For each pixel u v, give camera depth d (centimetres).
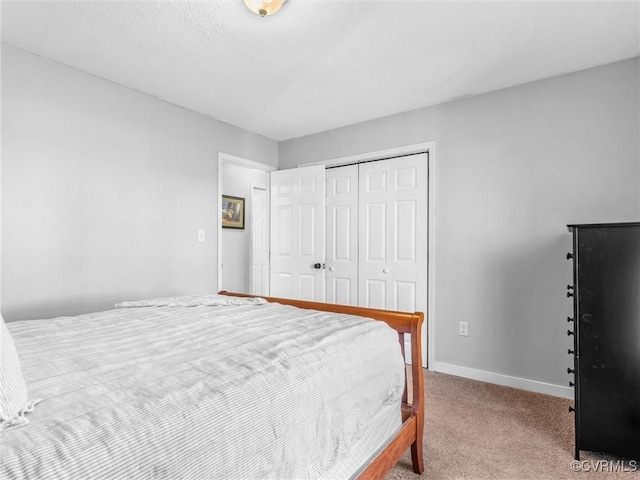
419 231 304
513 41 201
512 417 207
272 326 148
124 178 262
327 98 283
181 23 187
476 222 273
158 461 66
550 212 243
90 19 184
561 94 240
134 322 157
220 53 217
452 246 284
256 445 83
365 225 335
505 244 260
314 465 100
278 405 90
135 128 269
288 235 381
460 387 254
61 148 229
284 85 260
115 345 121
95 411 71
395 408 146
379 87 262
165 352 112
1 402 65
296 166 388
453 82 254
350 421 116
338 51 214
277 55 219
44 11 177
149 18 183
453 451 173
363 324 151
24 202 213
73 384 85
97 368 97
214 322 156
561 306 238
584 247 168
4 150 205
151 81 255
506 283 259
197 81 255
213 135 328
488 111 269
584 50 210
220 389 84
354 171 345
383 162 326
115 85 257
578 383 168
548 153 244
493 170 266
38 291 217
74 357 107
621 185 219
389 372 142
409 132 308
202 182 318
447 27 189
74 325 151
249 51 214
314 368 106
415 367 157
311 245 363
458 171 282
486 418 206
